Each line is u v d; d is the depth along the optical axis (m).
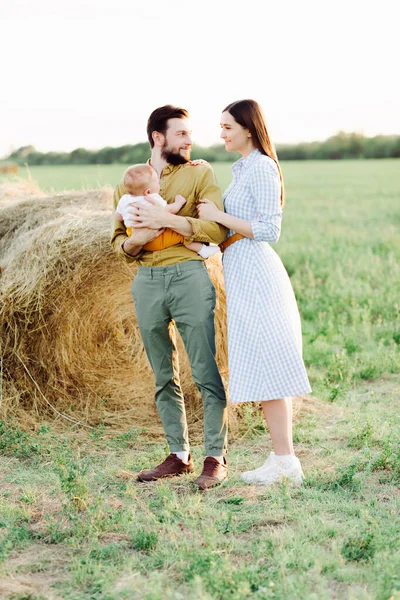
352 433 4.77
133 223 3.88
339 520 3.49
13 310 4.88
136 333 5.32
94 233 4.80
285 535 3.26
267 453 4.62
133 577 2.96
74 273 4.88
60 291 4.91
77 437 4.90
